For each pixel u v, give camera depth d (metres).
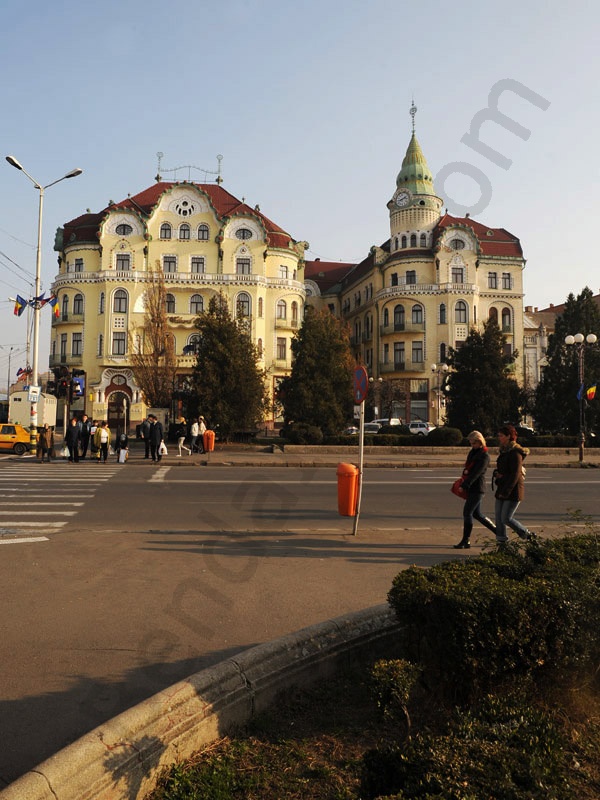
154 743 2.86
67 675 4.18
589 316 40.72
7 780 2.91
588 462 26.69
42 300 29.30
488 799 2.00
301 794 2.75
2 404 53.38
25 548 8.27
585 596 3.54
